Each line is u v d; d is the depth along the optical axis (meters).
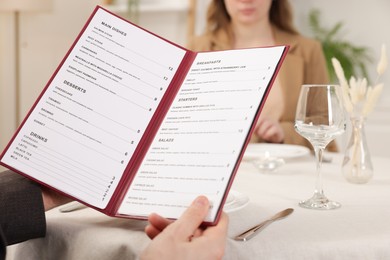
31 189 0.87
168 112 0.88
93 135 0.87
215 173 0.78
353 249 0.81
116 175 0.85
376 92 1.25
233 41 2.66
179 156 0.83
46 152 0.86
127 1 4.30
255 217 0.95
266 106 2.46
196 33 4.08
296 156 1.55
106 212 0.83
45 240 0.90
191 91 0.89
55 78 0.89
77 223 0.90
